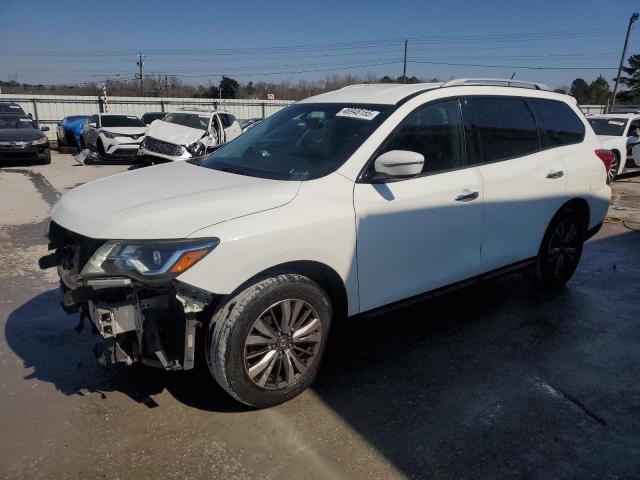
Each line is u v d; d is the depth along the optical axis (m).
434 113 3.63
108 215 2.77
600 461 2.67
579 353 3.81
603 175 4.92
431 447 2.74
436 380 3.40
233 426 2.88
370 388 3.28
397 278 3.41
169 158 13.02
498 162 3.97
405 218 3.33
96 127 16.53
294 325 2.99
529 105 4.35
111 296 2.71
